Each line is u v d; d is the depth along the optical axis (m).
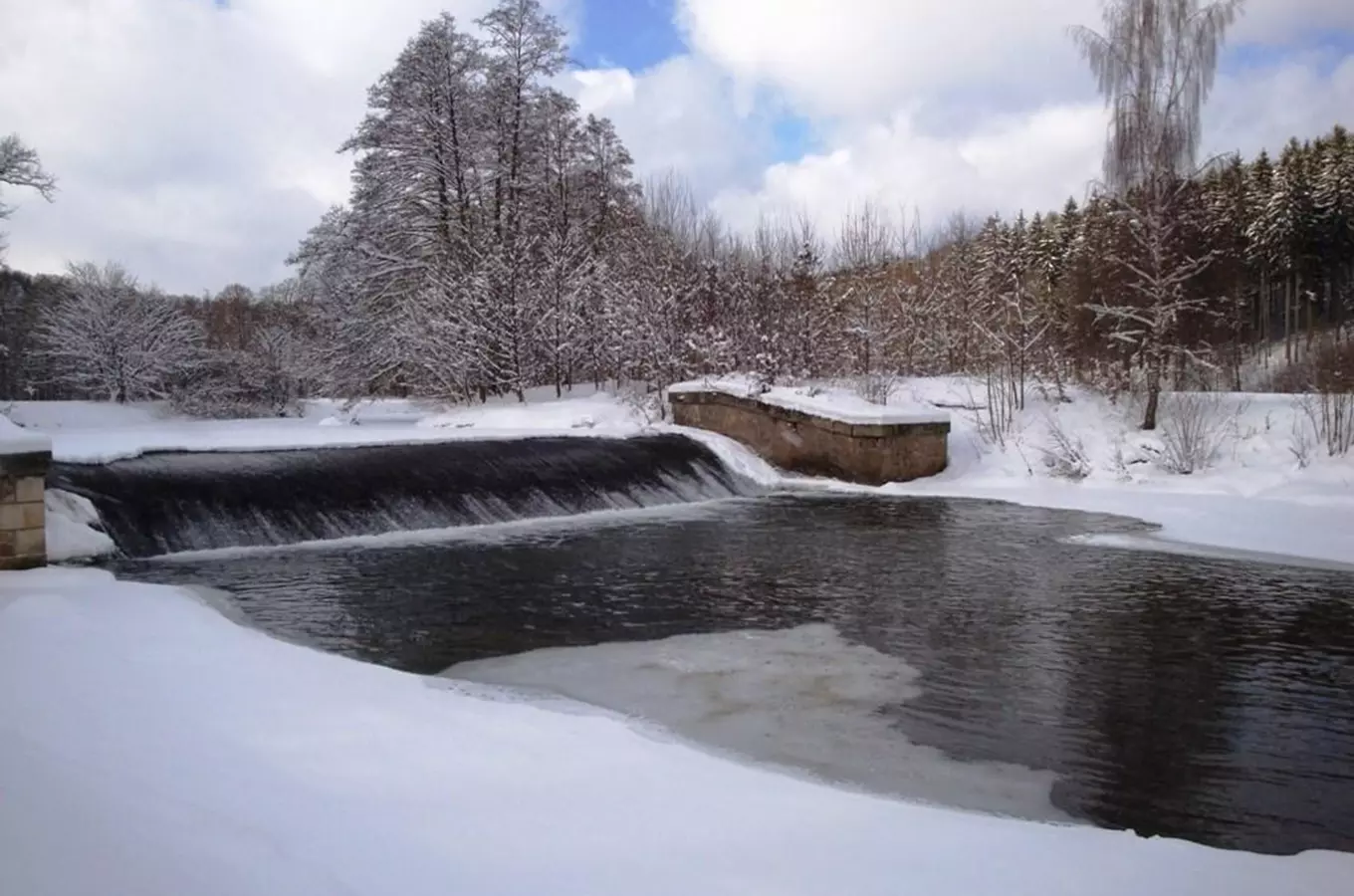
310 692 6.86
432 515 16.89
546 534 16.27
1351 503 17.08
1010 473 22.61
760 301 30.00
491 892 3.74
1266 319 52.69
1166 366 23.58
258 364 39.03
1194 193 24.48
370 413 34.38
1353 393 20.53
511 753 5.78
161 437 17.45
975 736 7.38
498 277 29.64
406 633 9.98
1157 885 4.26
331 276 36.44
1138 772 6.77
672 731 7.29
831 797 5.43
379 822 4.43
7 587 10.12
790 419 23.92
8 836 3.80
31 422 34.38
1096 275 25.83
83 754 5.09
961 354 34.56
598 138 40.28
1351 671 9.09
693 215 41.75
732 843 4.46
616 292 30.11
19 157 31.16
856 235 37.81
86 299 41.44
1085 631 10.38
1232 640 10.06
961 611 11.19
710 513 18.88
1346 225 49.06
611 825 4.63
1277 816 6.12
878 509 19.34
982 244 53.78
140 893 3.42
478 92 35.00
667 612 11.03
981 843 4.69
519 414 26.77
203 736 5.64
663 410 27.02
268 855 3.87
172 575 12.25
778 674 8.80
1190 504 18.31
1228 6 22.95
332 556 14.02
